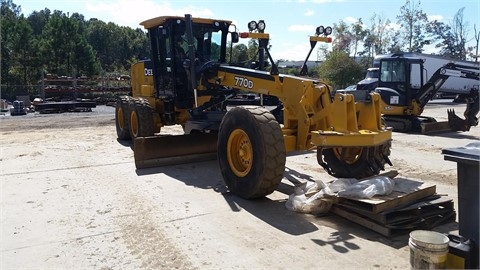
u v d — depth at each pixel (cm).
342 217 444
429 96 1258
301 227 421
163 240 388
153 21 824
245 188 500
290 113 534
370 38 5241
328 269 331
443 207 446
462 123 1214
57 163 727
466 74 1243
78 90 2588
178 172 660
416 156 827
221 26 821
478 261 297
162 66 852
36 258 353
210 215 456
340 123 467
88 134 1123
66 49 3578
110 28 7112
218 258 351
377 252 363
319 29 620
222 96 745
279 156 478
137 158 677
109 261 347
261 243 381
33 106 2069
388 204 408
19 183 590
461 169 321
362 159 502
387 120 1289
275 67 563
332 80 3941
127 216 453
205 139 741
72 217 450
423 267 287
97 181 601
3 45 3331
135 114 888
